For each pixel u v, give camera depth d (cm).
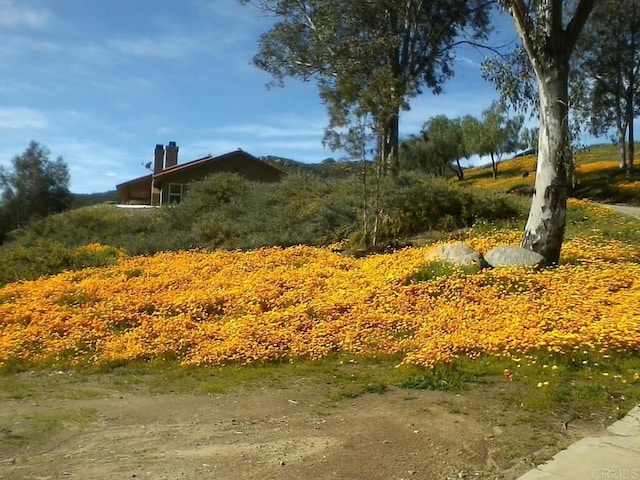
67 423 646
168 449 557
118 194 5862
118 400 747
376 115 1792
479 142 6312
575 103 1358
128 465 517
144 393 780
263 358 898
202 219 2528
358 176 1919
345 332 971
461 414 622
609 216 1922
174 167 4866
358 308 1073
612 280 1133
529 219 1329
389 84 1800
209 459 527
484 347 826
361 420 620
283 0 2981
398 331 962
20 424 645
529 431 569
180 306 1211
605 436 549
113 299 1306
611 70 4141
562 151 1285
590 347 791
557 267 1254
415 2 2928
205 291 1309
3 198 5278
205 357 920
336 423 616
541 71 1299
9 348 1012
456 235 1805
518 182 4694
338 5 2808
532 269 1213
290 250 1803
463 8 3041
